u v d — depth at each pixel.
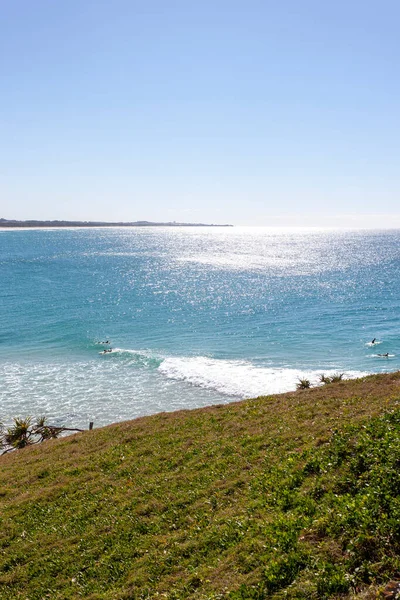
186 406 59.28
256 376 69.88
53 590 15.65
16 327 104.75
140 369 75.44
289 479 16.72
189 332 100.44
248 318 114.12
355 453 16.39
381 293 147.38
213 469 21.03
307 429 22.67
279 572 11.68
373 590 9.95
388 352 81.38
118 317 116.50
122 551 16.53
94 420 55.97
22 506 22.56
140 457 25.73
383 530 11.53
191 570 13.86
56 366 77.44
